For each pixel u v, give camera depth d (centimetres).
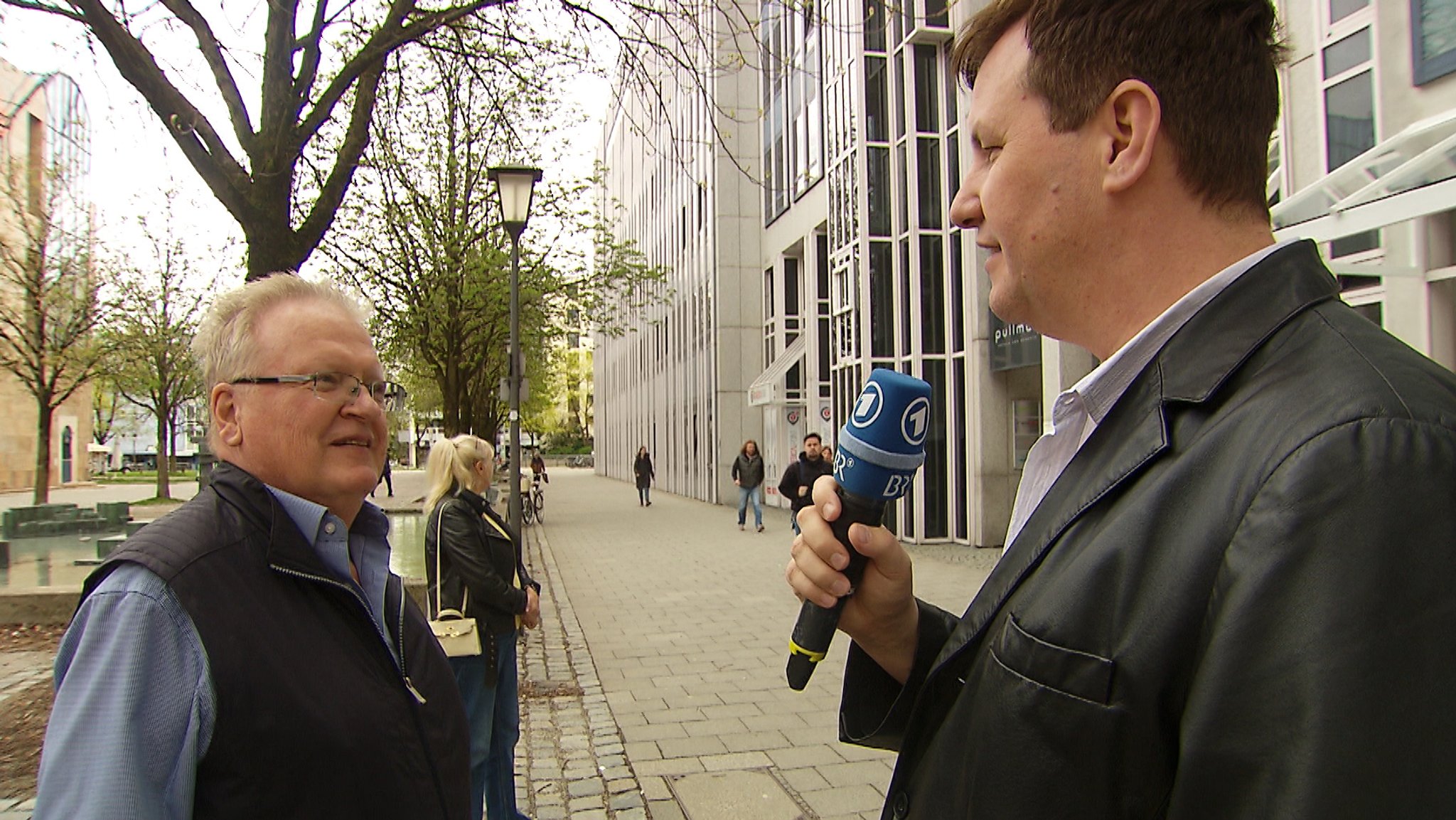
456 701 182
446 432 1764
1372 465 66
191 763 131
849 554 126
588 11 639
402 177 989
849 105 1537
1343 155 663
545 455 7462
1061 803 82
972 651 101
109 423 5234
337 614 156
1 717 533
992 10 112
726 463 2523
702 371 2736
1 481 3459
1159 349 93
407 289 1636
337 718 143
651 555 1404
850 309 1541
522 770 469
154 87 518
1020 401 1335
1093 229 99
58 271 1802
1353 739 60
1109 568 83
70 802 123
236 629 138
